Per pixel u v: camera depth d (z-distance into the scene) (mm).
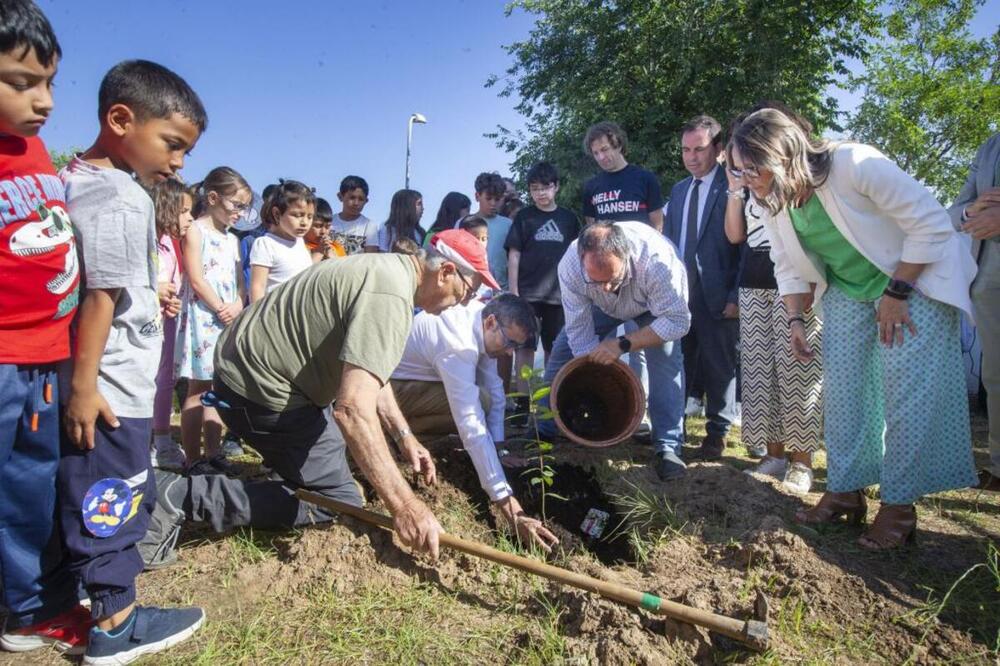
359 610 2797
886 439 3240
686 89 19016
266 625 2701
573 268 4320
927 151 25750
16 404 2141
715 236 4719
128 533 2436
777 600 2848
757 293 4336
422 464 3525
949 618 2779
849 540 3369
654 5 19250
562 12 21031
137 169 2338
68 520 2350
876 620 2742
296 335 2998
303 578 2961
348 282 2885
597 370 4461
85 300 2221
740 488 3943
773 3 18094
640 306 4320
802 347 3746
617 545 3615
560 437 4941
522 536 3400
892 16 25406
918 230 2984
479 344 3695
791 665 2490
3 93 1893
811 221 3291
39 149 2164
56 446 2293
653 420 4445
